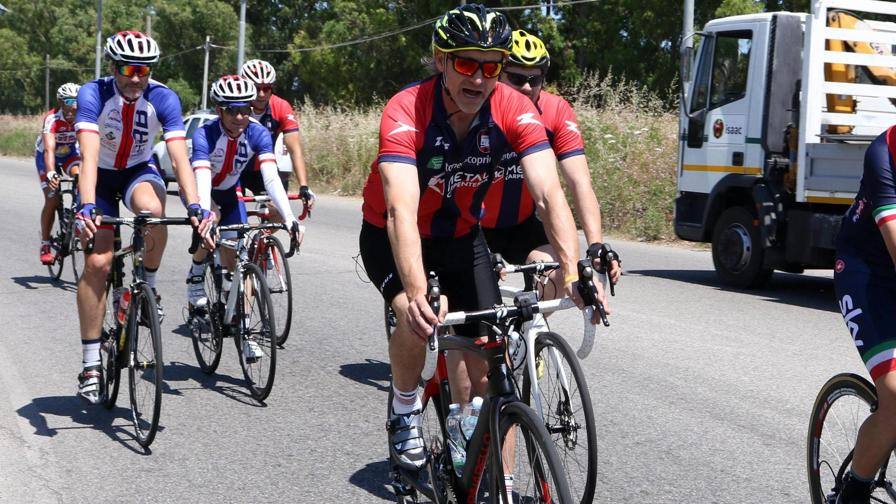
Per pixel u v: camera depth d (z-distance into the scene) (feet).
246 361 17.87
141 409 15.15
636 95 53.83
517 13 122.42
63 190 30.17
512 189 14.47
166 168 65.92
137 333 15.37
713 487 13.16
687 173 33.60
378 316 25.31
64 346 21.57
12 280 30.66
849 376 10.91
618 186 46.88
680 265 35.78
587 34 120.06
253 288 17.94
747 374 19.15
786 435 15.38
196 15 176.14
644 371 19.38
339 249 38.52
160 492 13.00
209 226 16.14
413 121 10.42
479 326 10.70
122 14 229.04
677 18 110.52
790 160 29.12
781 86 30.01
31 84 253.03
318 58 147.84
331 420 16.35
